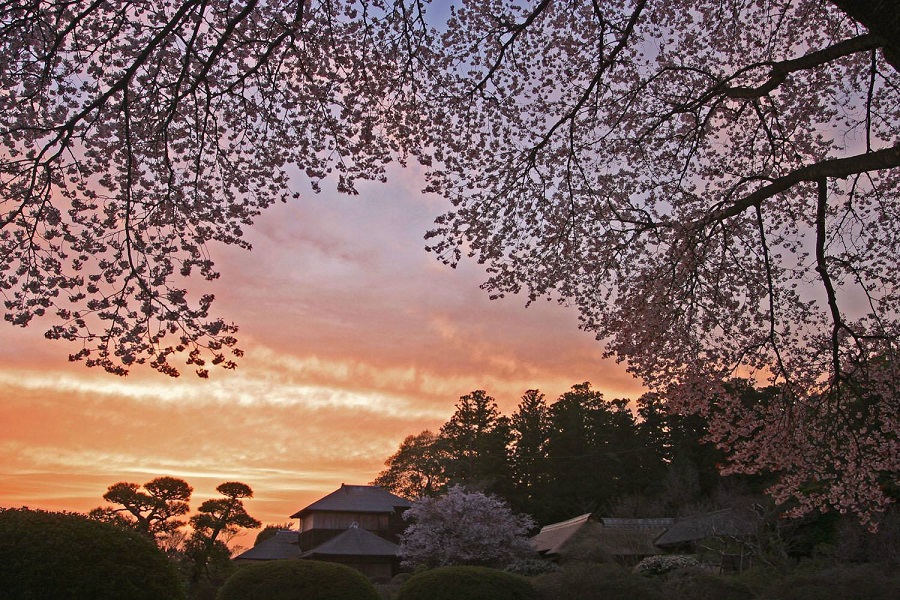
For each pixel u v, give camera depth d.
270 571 16.66
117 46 7.00
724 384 10.28
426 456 54.56
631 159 10.14
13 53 6.30
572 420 49.81
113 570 10.21
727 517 23.59
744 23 9.84
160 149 7.53
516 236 10.27
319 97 8.12
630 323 10.02
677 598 16.45
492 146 9.71
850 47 6.31
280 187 8.44
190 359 6.65
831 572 15.64
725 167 10.38
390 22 7.96
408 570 33.66
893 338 8.70
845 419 9.88
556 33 9.33
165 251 7.39
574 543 28.38
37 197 6.59
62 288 6.68
